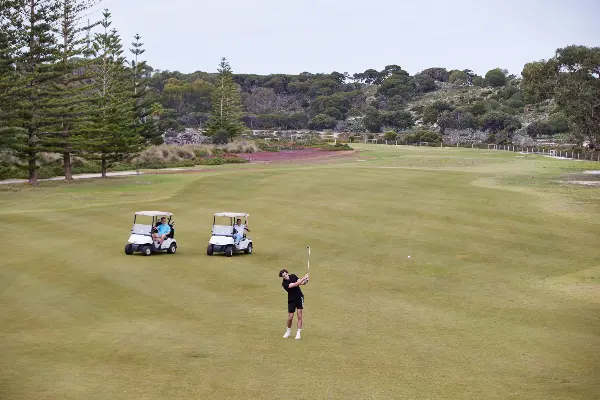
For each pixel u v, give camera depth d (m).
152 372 14.27
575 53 68.31
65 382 13.55
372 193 49.16
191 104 187.00
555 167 77.56
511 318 19.39
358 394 13.16
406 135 155.12
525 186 55.28
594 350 16.22
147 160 78.44
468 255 29.45
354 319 19.17
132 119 67.06
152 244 28.08
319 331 17.84
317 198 46.22
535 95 71.81
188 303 20.61
